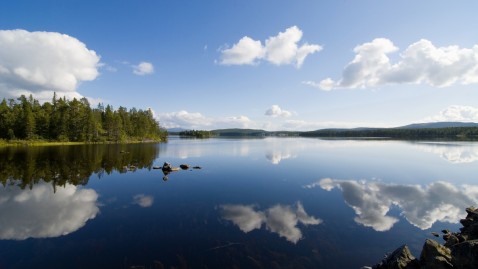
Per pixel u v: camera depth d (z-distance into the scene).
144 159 60.66
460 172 43.84
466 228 17.67
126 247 16.28
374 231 18.77
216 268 13.78
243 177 39.31
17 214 22.44
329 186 33.34
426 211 23.42
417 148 95.38
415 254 15.23
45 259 14.86
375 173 42.91
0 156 59.38
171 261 14.55
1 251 15.81
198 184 34.50
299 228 19.31
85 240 17.36
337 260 14.61
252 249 15.93
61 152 70.56
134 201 26.53
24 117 102.88
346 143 135.38
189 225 19.94
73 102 118.19
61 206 24.78
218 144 127.81
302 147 104.56
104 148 88.50
